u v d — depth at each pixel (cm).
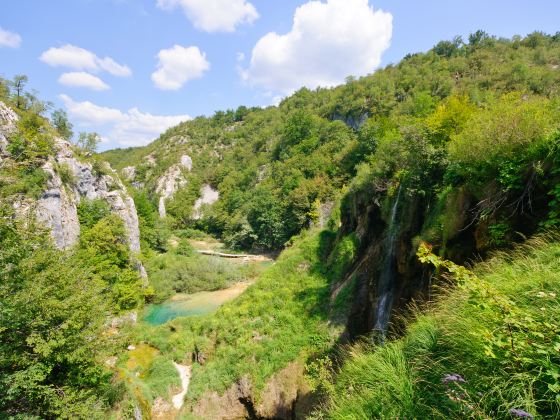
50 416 967
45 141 2831
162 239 5431
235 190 8081
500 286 398
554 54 6444
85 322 1115
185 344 2005
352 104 7781
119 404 1305
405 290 1216
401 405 359
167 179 10331
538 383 263
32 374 884
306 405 1361
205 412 1575
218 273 3909
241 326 1962
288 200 5038
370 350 578
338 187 4491
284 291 2219
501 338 275
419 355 408
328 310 1864
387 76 8788
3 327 874
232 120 14838
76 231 2822
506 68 5934
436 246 932
